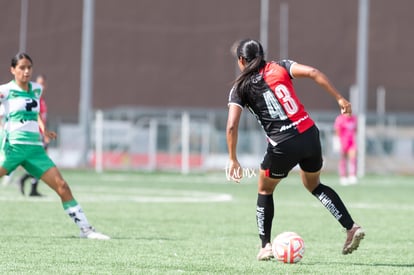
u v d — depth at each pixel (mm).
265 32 121375
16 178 72500
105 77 128375
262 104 22234
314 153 22438
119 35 128875
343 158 73875
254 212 41719
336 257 24828
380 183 76875
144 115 104812
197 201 49406
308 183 23406
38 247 25688
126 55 128500
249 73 22234
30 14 126125
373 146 100750
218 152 97375
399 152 100750
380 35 130500
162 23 129125
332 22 129375
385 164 100688
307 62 129000
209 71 128500
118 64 128375
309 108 129125
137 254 24375
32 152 28297
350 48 129250
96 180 73188
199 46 128875
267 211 23500
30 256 23469
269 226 23625
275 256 23062
